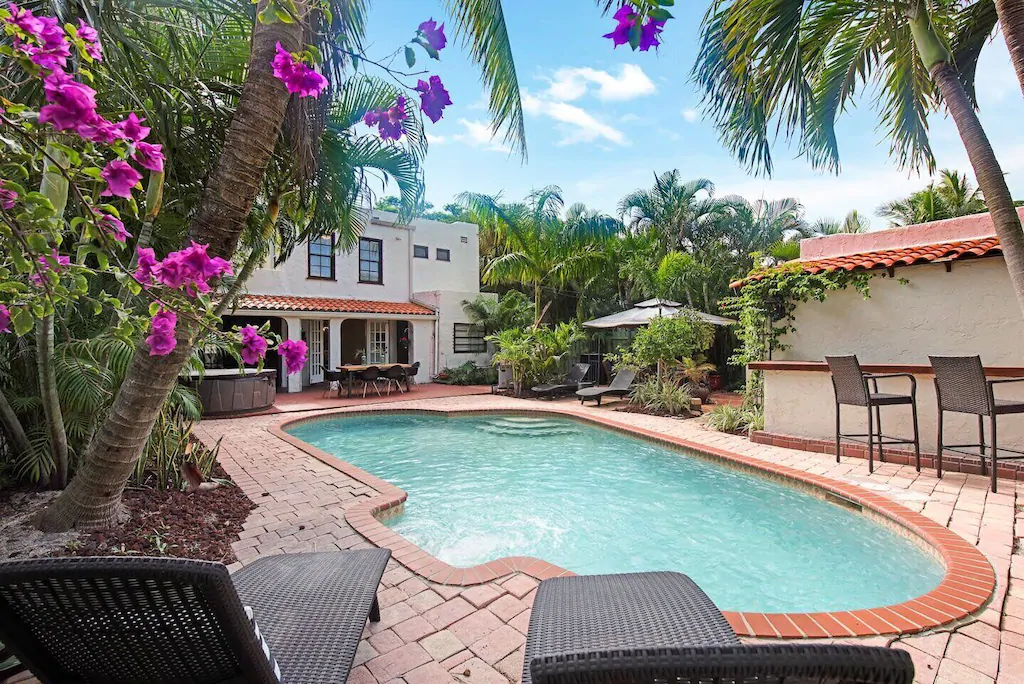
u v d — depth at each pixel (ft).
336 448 26.94
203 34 13.96
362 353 58.18
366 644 8.21
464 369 56.44
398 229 58.34
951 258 19.74
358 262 55.01
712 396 43.96
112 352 14.17
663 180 67.41
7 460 14.69
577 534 14.88
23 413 15.10
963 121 11.28
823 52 15.58
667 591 7.09
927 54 11.90
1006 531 12.39
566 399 43.73
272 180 17.04
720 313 55.11
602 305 62.64
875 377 19.99
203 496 15.37
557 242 54.39
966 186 58.34
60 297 6.53
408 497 18.42
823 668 2.77
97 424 15.05
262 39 10.32
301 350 9.14
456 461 24.04
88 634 4.22
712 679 2.88
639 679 2.91
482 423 33.71
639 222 69.62
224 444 24.21
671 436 25.84
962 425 18.98
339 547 12.12
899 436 20.39
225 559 11.37
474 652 8.00
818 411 22.56
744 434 26.27
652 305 44.32
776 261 57.36
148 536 12.08
